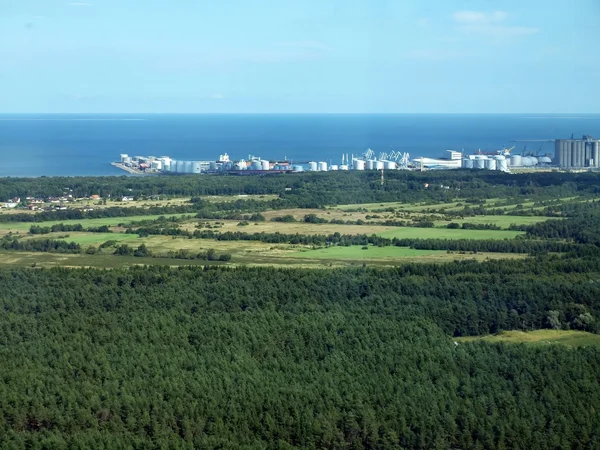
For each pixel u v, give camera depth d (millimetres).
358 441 194000
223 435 191625
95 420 196375
